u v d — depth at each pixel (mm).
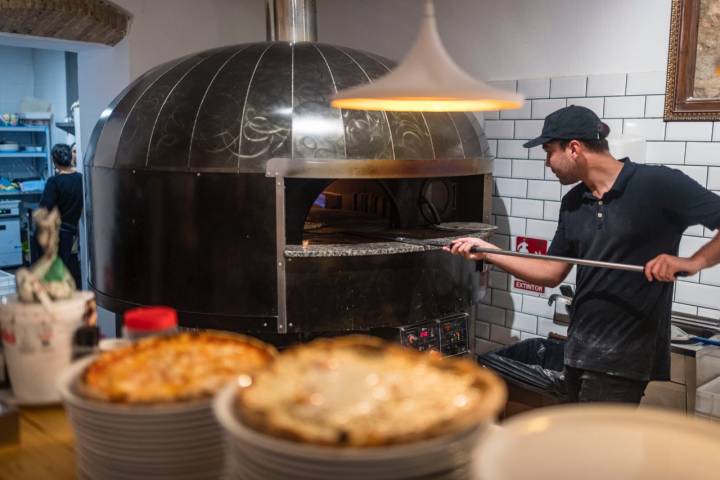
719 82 3006
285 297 2811
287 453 787
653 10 3215
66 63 7648
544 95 3639
